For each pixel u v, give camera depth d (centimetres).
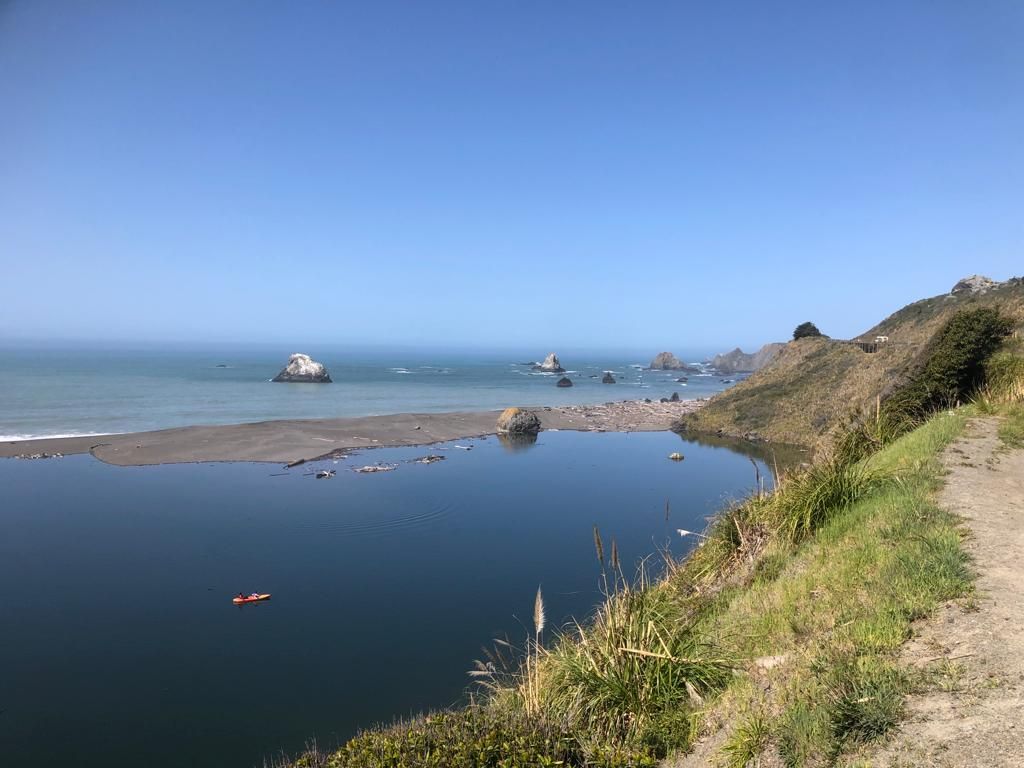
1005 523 609
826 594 554
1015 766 297
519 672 693
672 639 546
